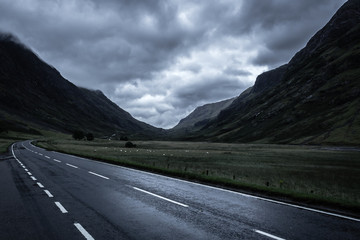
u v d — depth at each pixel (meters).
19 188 13.24
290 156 54.31
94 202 10.34
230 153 62.47
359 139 113.50
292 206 9.88
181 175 18.02
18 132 162.25
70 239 6.50
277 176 23.44
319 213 8.91
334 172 28.08
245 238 6.59
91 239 6.49
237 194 12.09
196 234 6.88
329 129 143.25
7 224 7.62
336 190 16.92
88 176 17.77
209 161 39.16
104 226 7.47
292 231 7.11
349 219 8.23
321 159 46.91
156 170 20.69
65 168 22.53
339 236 6.74
